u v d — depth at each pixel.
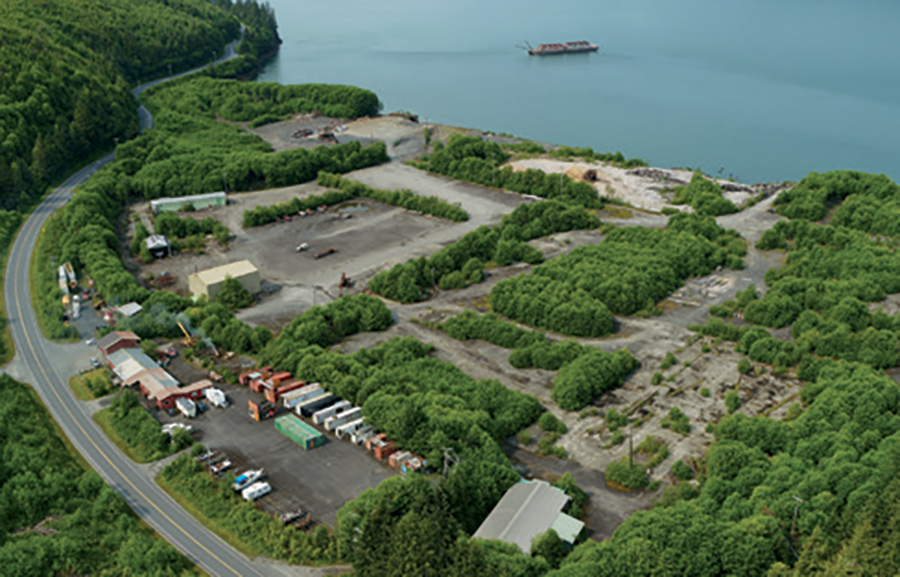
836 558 96.94
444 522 105.62
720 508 114.19
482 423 138.12
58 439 137.62
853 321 174.38
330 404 147.00
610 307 192.38
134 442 135.88
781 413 147.25
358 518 110.00
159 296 188.25
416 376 156.12
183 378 159.62
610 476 129.62
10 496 118.50
